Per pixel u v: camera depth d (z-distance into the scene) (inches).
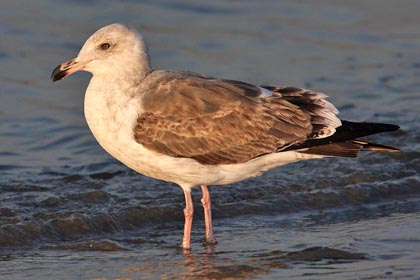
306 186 617.6
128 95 508.4
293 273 473.4
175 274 476.1
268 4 1010.7
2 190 597.3
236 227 555.2
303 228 550.9
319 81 816.3
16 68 821.2
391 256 495.2
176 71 527.5
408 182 623.2
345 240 520.7
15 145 688.4
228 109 510.0
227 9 988.6
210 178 519.2
